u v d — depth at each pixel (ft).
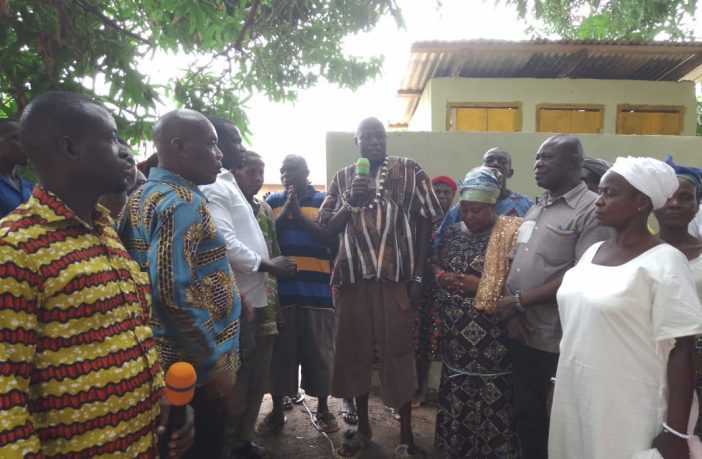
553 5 12.17
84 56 10.51
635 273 5.50
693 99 25.40
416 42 21.79
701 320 4.99
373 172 9.87
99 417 3.79
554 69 24.93
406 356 9.53
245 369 8.59
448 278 8.63
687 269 5.34
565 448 6.22
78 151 3.86
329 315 11.30
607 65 24.48
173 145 5.62
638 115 25.44
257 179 9.75
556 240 7.64
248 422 9.37
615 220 5.82
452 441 8.69
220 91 14.66
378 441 10.64
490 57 23.32
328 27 14.16
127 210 5.66
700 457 5.26
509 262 8.34
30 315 3.42
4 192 7.93
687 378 5.14
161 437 4.72
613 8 13.33
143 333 4.34
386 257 9.29
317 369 11.10
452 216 11.03
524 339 7.79
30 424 3.33
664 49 22.20
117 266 4.25
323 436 10.93
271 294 9.28
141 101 11.45
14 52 9.71
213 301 5.72
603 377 5.62
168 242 5.11
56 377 3.59
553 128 25.21
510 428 8.30
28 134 3.82
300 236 11.19
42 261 3.51
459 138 15.85
